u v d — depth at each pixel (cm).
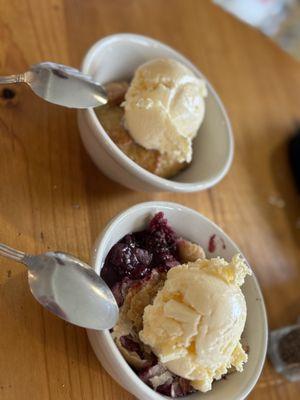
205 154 37
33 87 31
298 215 45
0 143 31
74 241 31
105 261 29
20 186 30
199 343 26
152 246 31
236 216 40
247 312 30
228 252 32
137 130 34
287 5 70
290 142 47
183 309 26
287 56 53
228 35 49
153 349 27
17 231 29
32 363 26
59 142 33
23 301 27
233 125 45
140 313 28
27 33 36
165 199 37
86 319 25
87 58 33
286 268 41
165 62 35
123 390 28
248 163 44
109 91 35
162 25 45
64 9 39
